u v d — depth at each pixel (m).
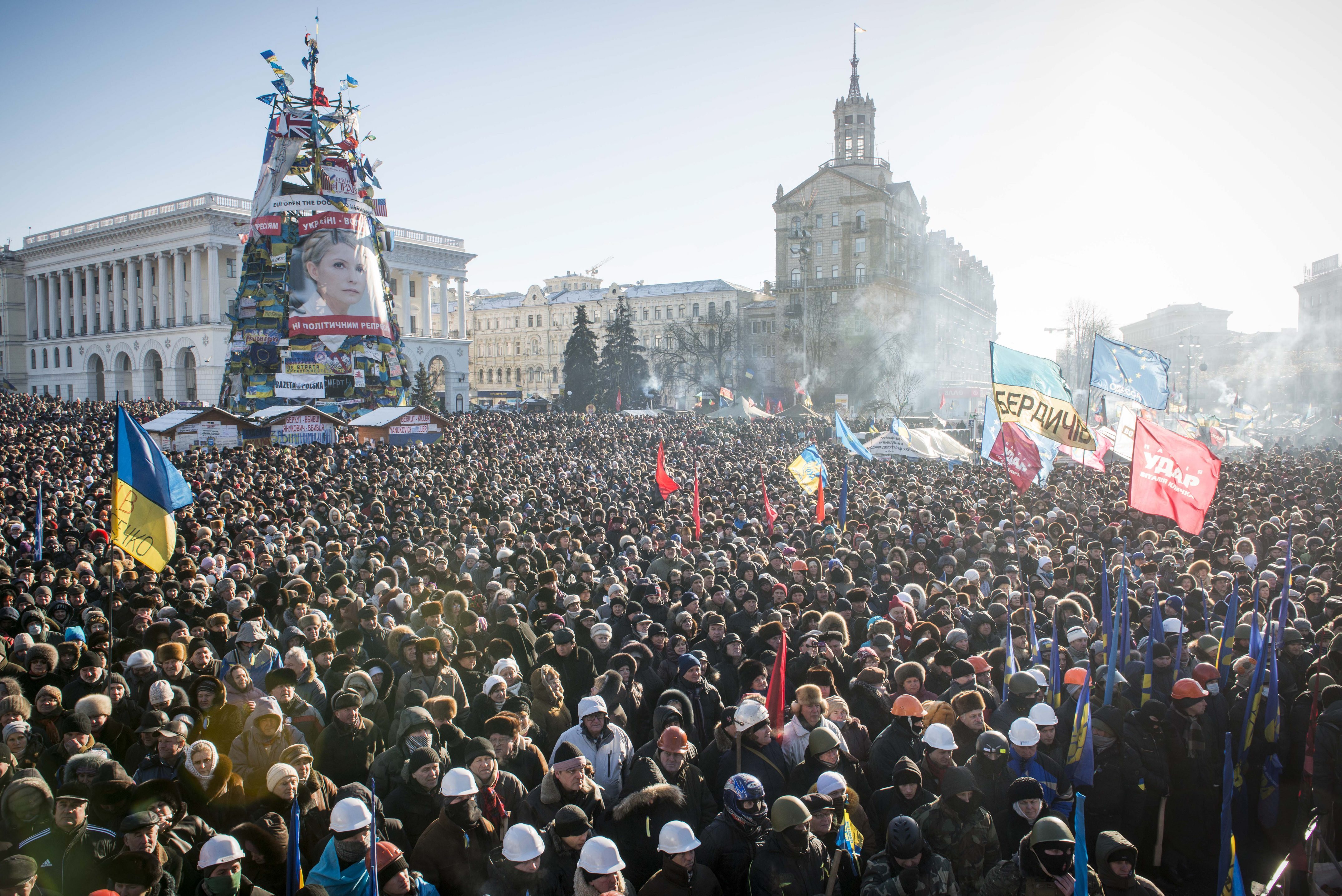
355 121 48.91
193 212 81.44
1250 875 7.12
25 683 7.94
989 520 17.48
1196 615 10.62
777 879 5.06
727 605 10.64
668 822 5.51
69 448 30.00
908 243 99.44
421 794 5.98
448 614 10.26
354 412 46.41
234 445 34.94
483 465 28.62
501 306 133.00
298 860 4.92
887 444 30.00
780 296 95.75
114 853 5.16
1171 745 7.27
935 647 8.68
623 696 7.65
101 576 12.23
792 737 6.76
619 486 25.50
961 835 5.38
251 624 8.77
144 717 6.64
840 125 98.38
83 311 97.94
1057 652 7.73
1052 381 15.24
